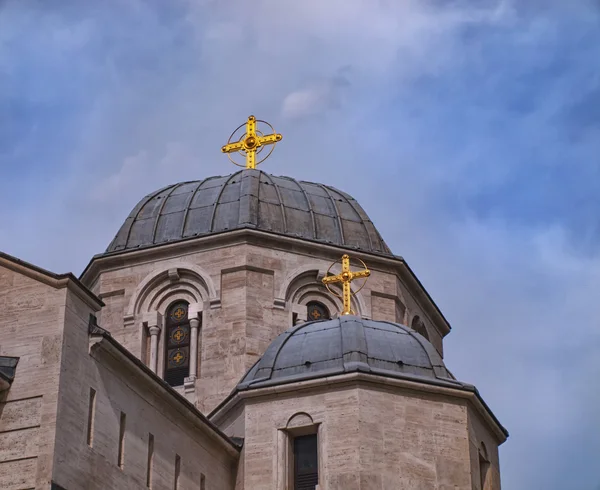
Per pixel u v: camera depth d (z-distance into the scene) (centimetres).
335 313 5453
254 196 5641
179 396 4181
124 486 3838
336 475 4341
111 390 3859
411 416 4469
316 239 5553
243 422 4569
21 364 3672
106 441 3788
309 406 4488
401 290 5662
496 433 4834
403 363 4603
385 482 4334
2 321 3750
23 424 3584
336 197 5922
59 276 3769
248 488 4450
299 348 4691
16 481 3512
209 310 5325
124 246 5603
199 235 5434
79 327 3769
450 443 4481
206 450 4381
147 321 5397
